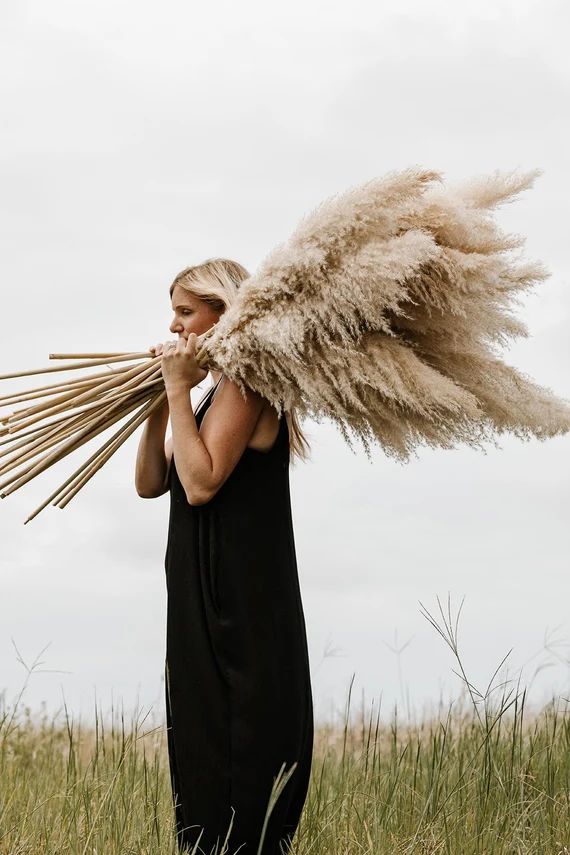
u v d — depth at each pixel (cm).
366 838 390
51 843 379
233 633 339
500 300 354
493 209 357
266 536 346
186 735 342
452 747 452
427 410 349
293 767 314
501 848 377
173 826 377
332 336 341
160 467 378
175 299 370
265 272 334
